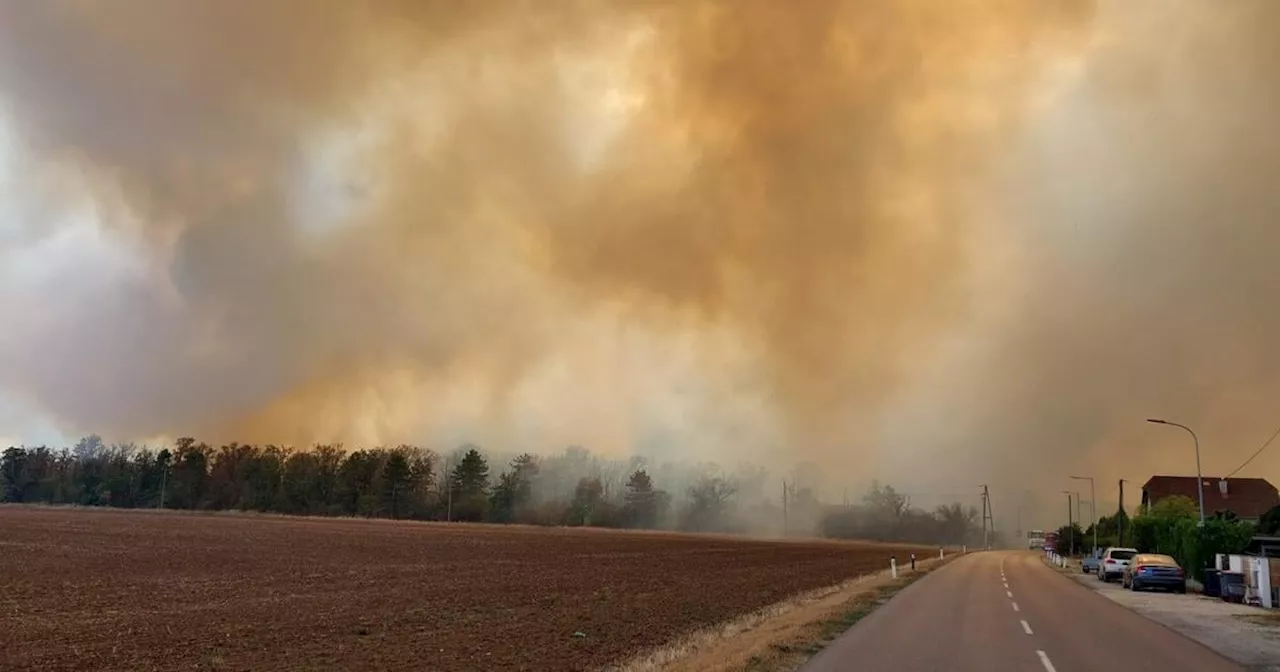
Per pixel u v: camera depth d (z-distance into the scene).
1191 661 15.20
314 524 100.19
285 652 16.75
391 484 146.25
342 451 155.00
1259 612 26.48
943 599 29.30
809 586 36.81
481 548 65.25
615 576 41.41
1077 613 24.69
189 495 149.75
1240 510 95.50
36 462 155.88
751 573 46.38
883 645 16.64
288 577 35.44
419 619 22.53
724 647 16.53
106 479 151.62
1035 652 15.98
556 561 53.28
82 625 20.42
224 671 14.62
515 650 17.09
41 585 29.48
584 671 14.48
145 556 44.09
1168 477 99.19
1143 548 60.38
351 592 29.98
